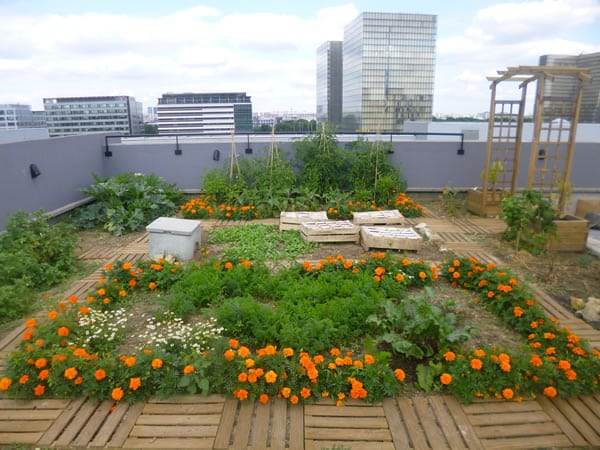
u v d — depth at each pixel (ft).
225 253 19.08
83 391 10.41
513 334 13.55
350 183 32.32
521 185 34.30
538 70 24.67
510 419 9.91
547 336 12.28
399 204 29.60
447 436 9.37
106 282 16.01
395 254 21.38
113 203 26.81
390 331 12.78
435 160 34.32
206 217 28.30
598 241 22.98
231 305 13.35
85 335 12.65
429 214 30.01
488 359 10.81
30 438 9.33
